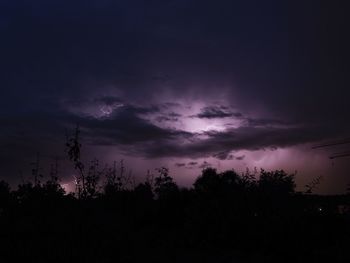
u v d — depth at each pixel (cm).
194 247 1451
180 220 1667
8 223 1226
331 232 1327
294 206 1395
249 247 1389
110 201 1481
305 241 1300
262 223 1375
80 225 1182
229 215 1446
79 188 1230
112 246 1209
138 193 1630
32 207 1255
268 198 1434
